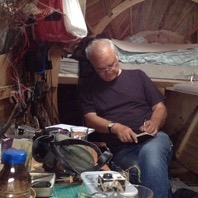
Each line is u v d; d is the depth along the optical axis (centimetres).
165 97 252
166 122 271
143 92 222
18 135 137
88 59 229
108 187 90
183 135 259
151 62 270
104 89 219
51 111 222
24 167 80
